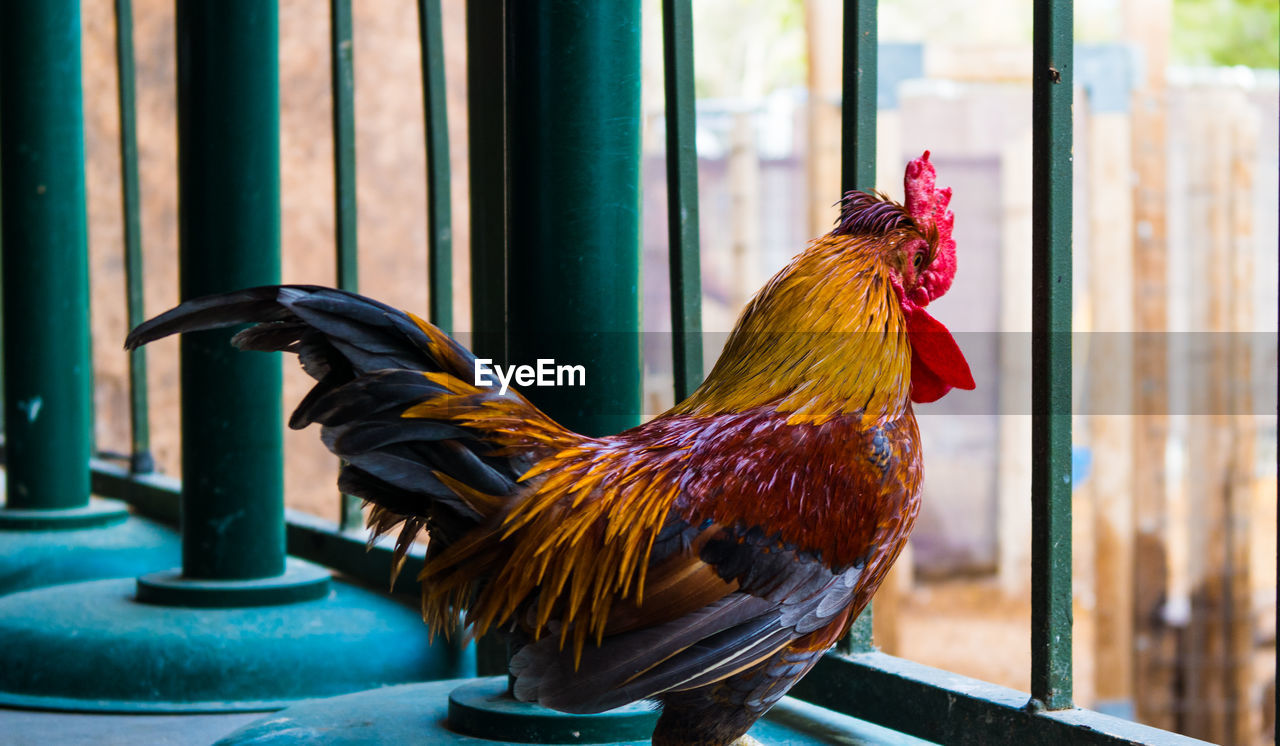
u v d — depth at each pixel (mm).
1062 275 2434
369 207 6418
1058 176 2408
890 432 2188
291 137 6496
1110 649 8336
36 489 5180
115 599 3865
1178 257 8570
